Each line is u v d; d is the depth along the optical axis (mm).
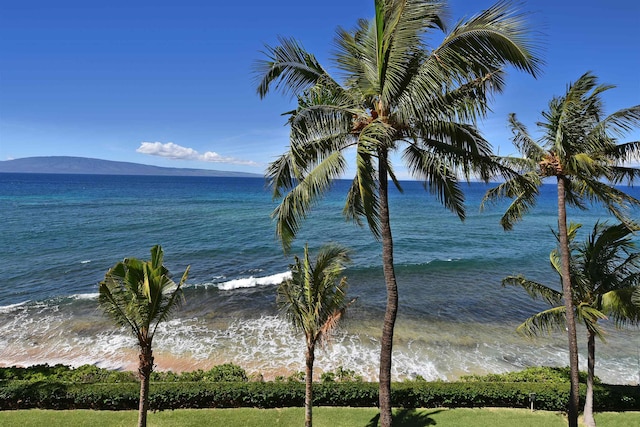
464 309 21125
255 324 18672
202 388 10984
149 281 7957
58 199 76500
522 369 15016
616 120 8312
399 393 11172
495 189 10547
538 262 32469
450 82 6504
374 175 6824
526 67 6363
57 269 27266
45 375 12047
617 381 14305
